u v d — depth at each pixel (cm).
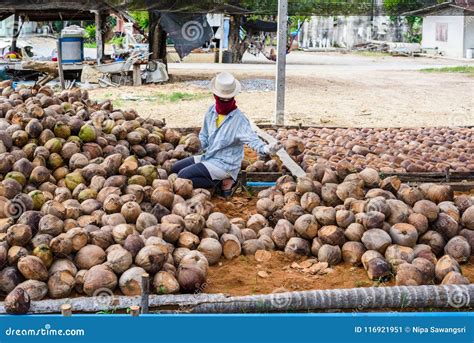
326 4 1628
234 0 1670
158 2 1602
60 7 1594
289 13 1638
